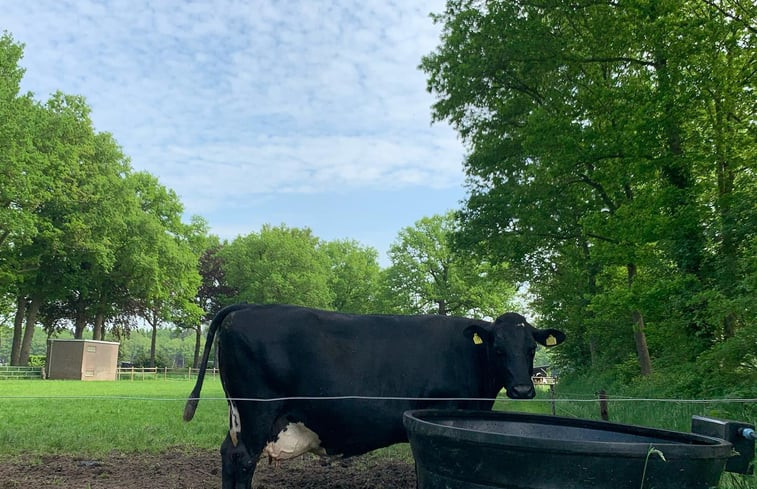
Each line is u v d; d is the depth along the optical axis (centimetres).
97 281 4694
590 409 1278
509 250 2259
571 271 2650
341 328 600
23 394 2366
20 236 3719
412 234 6084
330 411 572
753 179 1317
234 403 581
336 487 701
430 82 2412
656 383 1479
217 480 731
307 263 6825
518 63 2028
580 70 1955
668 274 1480
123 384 3588
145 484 702
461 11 2206
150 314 5516
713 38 1309
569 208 2119
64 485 684
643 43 1493
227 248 7288
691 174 1467
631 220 1436
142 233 4772
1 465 796
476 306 5747
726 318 1366
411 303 6047
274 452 584
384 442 595
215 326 609
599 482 277
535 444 282
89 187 4325
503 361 595
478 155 2367
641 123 1377
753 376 1103
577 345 3119
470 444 304
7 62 3538
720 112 1407
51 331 5322
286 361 575
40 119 3778
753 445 349
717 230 1298
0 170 3384
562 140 1619
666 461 277
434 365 602
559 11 1867
